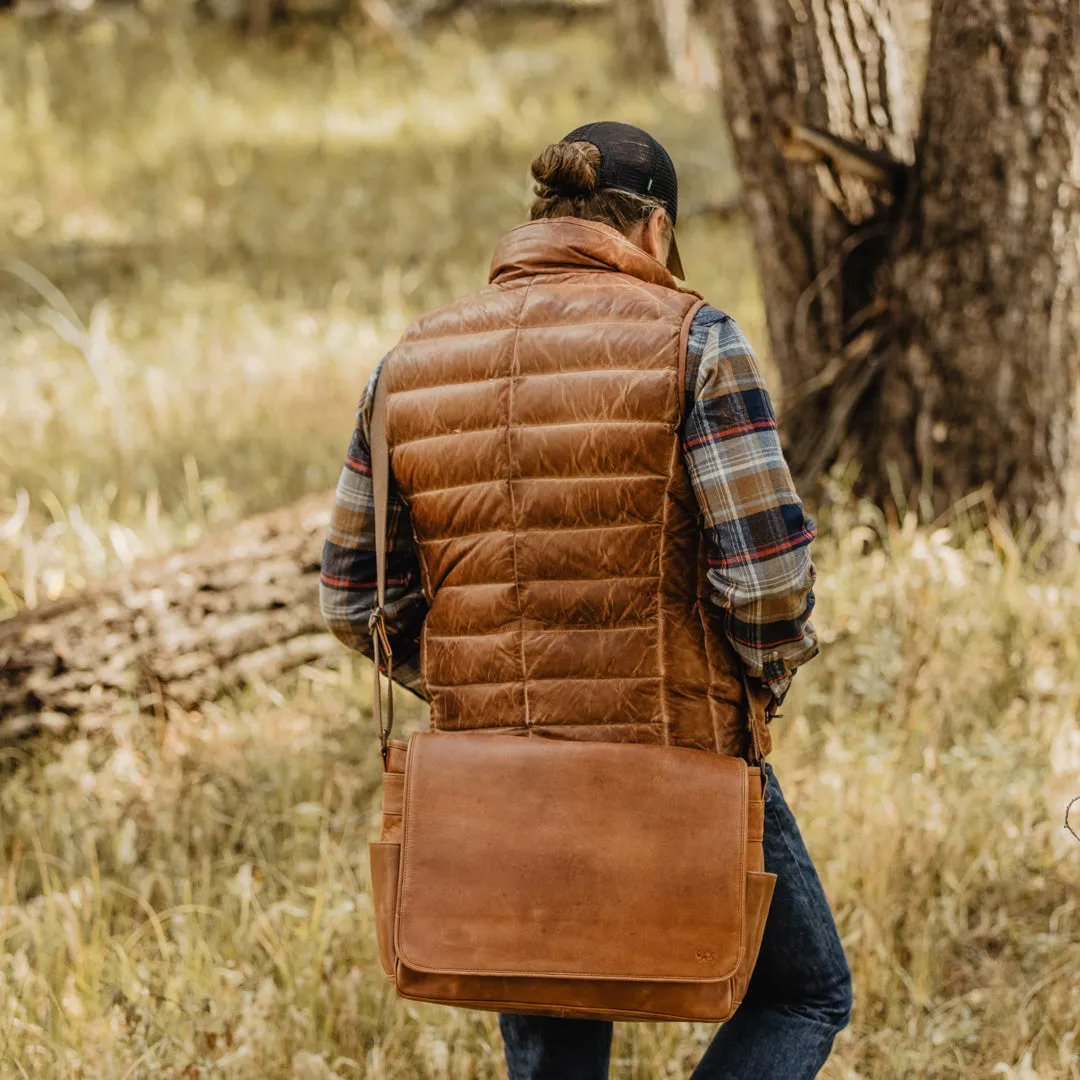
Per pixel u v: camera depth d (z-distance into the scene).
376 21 25.73
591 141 3.20
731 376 2.92
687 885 2.95
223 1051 4.22
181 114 20.39
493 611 3.06
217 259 14.16
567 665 3.03
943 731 5.86
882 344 7.34
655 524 2.96
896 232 7.13
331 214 15.78
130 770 5.90
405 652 3.50
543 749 3.01
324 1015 4.39
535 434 2.98
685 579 3.01
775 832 3.28
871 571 6.80
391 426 3.19
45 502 8.17
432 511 3.12
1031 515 7.04
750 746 3.16
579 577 3.00
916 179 6.93
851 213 7.32
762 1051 3.29
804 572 2.94
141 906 4.96
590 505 2.96
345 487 3.38
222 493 8.28
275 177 17.39
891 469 7.32
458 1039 4.29
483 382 3.04
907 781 5.37
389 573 3.40
